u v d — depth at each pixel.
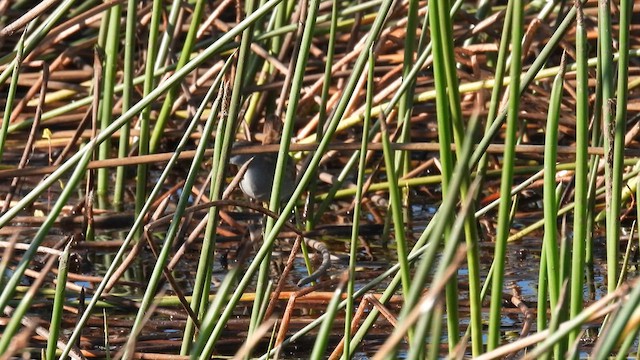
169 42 11.49
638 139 11.64
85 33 14.23
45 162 12.38
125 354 5.32
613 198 5.32
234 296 5.77
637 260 9.14
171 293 8.53
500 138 12.32
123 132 10.94
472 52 10.72
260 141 12.18
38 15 7.41
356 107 11.81
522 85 5.43
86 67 13.39
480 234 10.14
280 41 12.11
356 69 6.04
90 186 9.62
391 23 12.52
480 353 4.96
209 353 5.77
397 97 6.63
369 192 11.01
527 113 11.48
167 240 5.98
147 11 12.20
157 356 6.82
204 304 6.83
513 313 7.92
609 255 5.41
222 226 10.46
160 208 9.21
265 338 7.48
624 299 3.99
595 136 7.66
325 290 8.42
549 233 4.98
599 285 8.47
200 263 6.64
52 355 5.57
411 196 11.68
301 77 6.41
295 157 11.77
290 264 6.51
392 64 12.92
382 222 10.69
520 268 9.10
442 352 6.99
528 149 7.58
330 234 10.23
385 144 4.68
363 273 8.95
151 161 7.38
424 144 7.68
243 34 6.46
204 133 6.16
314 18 6.40
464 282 8.56
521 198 11.38
